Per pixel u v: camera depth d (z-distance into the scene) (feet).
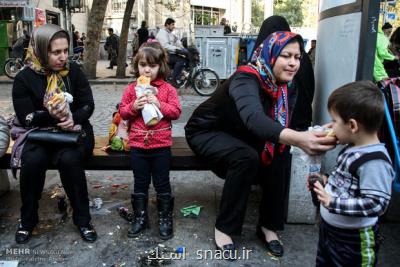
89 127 9.83
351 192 5.82
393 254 8.73
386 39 18.25
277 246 8.71
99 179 12.92
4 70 41.88
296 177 9.64
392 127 8.08
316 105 11.60
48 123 9.21
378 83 8.61
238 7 116.06
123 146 9.92
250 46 36.01
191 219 10.23
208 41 36.45
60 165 8.85
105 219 10.17
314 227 9.89
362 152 5.67
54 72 9.21
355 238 6.08
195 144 9.25
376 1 8.94
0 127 9.02
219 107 8.80
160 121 9.21
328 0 10.91
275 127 6.38
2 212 10.50
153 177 9.59
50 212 10.49
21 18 53.01
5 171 11.64
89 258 8.50
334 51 10.43
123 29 43.42
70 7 44.11
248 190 8.57
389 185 5.54
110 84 40.22
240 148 8.42
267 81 7.97
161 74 9.48
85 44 41.93
